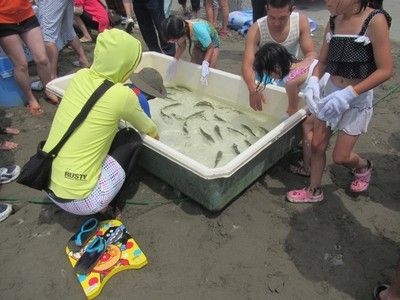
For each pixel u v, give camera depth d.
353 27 1.95
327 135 2.35
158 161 2.65
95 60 2.26
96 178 2.29
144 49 5.61
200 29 3.60
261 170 2.71
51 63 4.11
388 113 3.68
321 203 2.67
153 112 3.62
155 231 2.52
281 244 2.38
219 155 3.00
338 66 2.09
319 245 2.36
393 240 2.37
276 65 2.75
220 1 5.54
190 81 3.93
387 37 1.87
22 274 2.28
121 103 2.23
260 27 3.05
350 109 2.17
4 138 3.54
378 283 2.11
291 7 2.78
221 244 2.41
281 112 3.23
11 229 2.59
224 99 3.69
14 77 3.77
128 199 2.80
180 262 2.30
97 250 2.26
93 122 2.20
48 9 3.83
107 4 6.66
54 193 2.26
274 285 2.13
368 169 2.61
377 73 1.94
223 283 2.17
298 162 3.03
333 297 2.06
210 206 2.50
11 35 3.42
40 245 2.46
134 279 2.21
